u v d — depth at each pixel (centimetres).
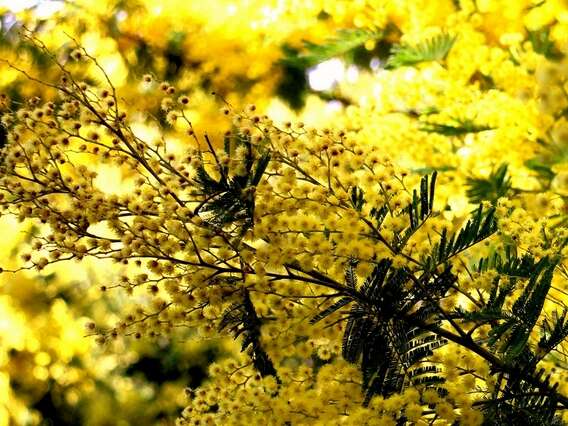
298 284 88
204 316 88
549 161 92
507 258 91
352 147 89
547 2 102
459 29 104
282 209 88
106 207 88
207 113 142
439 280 88
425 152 103
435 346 88
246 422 88
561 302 91
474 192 98
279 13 136
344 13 119
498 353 87
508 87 98
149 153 90
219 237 88
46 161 89
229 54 144
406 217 89
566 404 88
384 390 87
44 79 143
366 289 88
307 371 89
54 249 89
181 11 145
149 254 88
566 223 91
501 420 87
